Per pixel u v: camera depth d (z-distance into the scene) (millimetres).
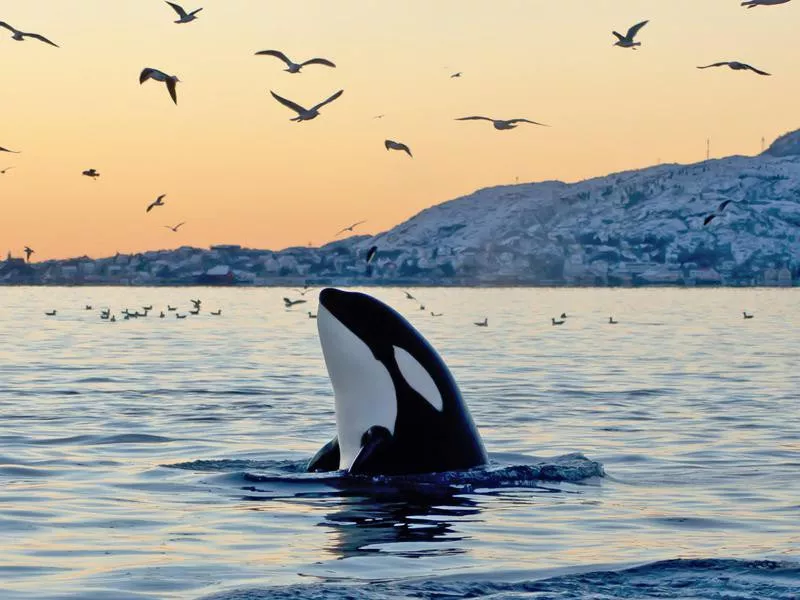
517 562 11523
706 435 22859
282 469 17172
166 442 21281
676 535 13055
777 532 13258
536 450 20594
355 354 15820
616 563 11461
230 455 19516
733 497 15664
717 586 9914
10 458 18891
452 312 118438
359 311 15961
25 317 99188
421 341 16266
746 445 21375
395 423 15828
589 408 28000
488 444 21438
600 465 18094
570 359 47000
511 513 14172
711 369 41688
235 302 171875
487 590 9789
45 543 12438
